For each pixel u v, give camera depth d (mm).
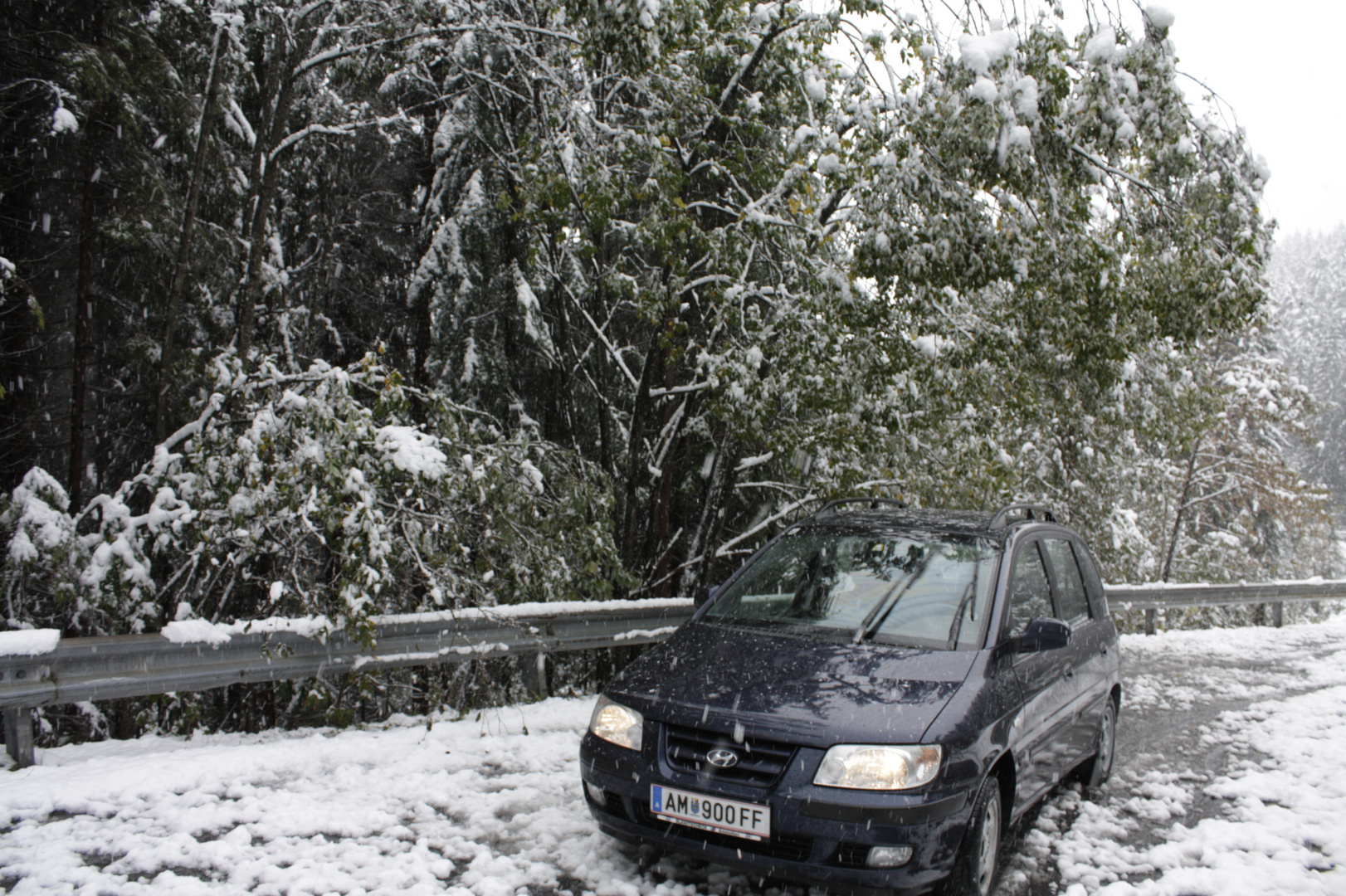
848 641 4426
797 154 9164
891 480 9891
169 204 10680
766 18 9227
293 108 11898
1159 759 6770
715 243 9047
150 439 11570
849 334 8492
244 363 7805
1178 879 4422
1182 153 7930
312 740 5883
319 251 12914
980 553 5012
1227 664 11031
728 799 3688
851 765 3615
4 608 7770
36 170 10562
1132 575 19000
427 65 11477
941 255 7465
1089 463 17500
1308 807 5605
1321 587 15508
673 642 4762
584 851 4434
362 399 8977
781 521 11938
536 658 8031
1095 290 8062
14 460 10695
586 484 9211
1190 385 13852
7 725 5109
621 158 9648
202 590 7500
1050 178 7609
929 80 7883
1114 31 7680
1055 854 4777
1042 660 4828
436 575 7211
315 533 6816
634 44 7945
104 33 10086
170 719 7266
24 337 10695
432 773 5469
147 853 4152
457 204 11984
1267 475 25266
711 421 11891
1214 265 8180
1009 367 9703
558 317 12086
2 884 3816
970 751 3779
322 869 4086
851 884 3549
